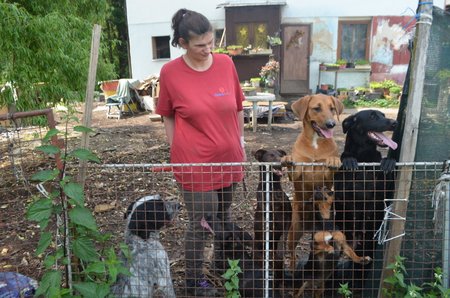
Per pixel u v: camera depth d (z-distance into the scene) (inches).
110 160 295.1
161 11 585.6
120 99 503.5
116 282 115.4
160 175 228.2
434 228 111.5
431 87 109.4
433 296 105.8
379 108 507.2
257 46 550.3
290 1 547.8
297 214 135.4
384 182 114.4
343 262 135.6
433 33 106.8
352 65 559.8
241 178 129.3
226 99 120.5
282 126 420.8
